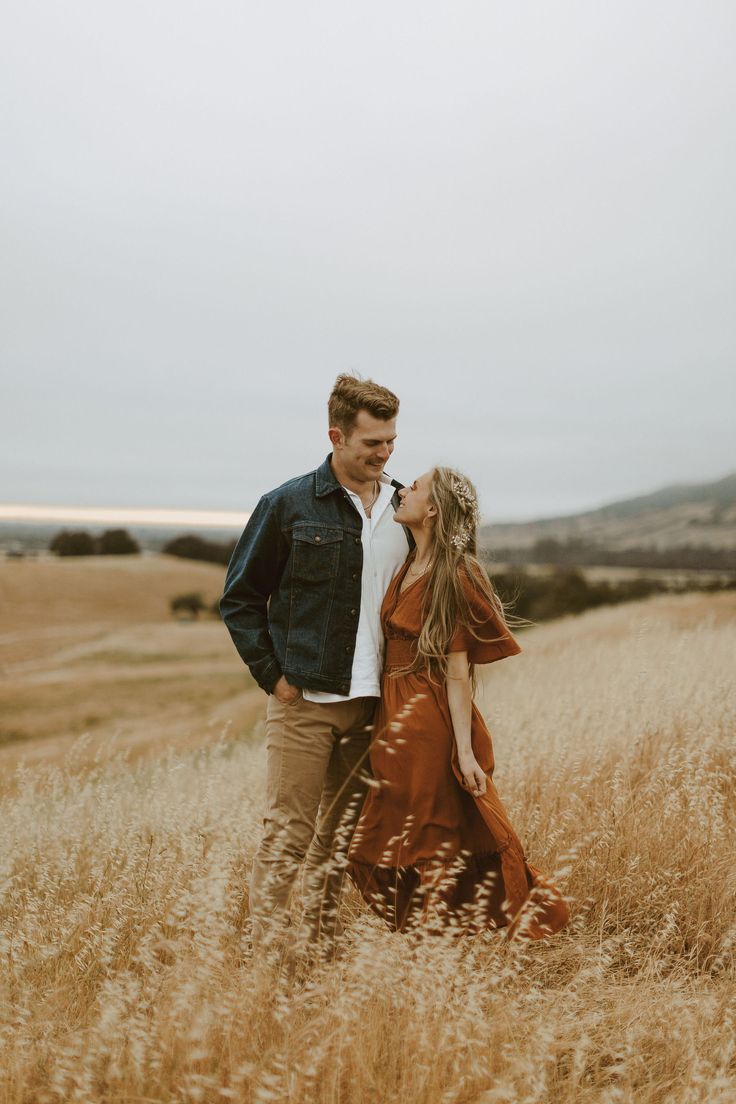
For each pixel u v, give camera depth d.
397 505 3.47
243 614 3.28
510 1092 2.09
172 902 3.26
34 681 49.62
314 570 3.19
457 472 3.29
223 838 3.73
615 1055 2.40
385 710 3.29
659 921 3.27
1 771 5.41
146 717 36.69
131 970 2.98
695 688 5.77
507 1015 2.54
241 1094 2.21
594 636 13.84
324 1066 2.28
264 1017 2.52
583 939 3.16
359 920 3.07
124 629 65.00
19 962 2.91
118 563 85.25
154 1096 2.24
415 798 3.20
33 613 67.69
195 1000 2.49
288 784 3.22
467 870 3.26
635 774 4.62
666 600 21.02
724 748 4.68
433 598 3.19
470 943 3.01
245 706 31.41
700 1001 2.65
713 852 3.53
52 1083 2.26
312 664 3.17
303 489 3.29
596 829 3.75
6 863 3.83
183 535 91.06
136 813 4.33
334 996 2.56
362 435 3.15
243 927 3.13
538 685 7.21
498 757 4.88
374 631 3.34
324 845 3.39
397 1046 2.41
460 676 3.22
